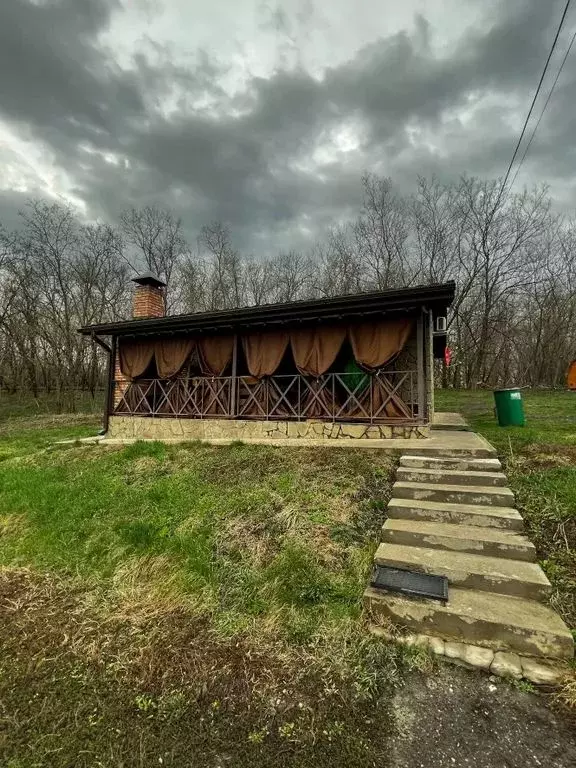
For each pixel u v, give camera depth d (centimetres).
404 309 633
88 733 200
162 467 595
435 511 363
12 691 230
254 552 356
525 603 265
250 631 271
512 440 573
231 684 229
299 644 257
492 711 204
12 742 196
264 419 744
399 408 653
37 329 1980
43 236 1927
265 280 2812
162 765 181
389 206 2444
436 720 200
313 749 187
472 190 2197
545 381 2275
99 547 389
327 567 324
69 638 275
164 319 775
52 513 460
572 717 198
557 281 2152
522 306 2269
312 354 709
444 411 1148
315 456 550
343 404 720
